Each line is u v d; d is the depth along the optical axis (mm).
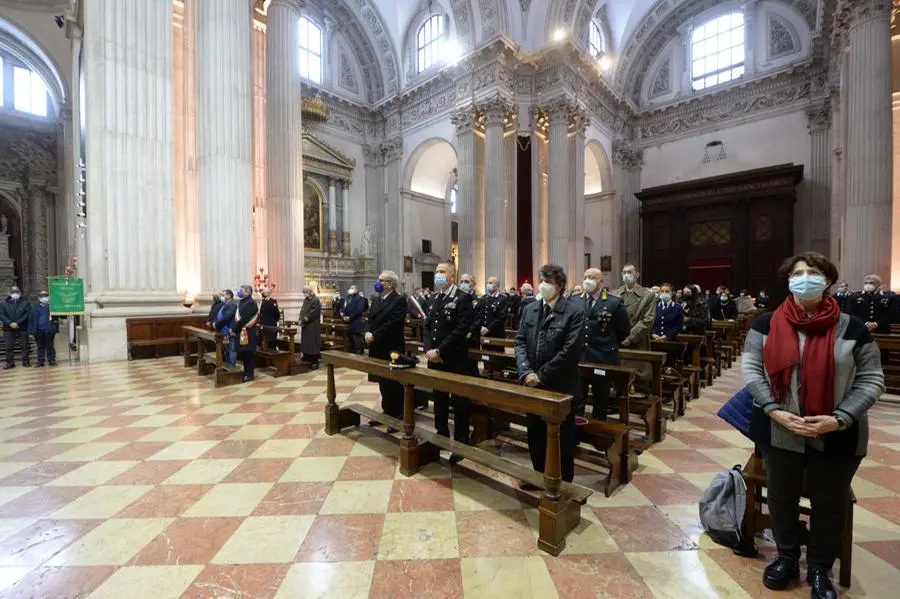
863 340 1870
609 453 3131
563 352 2709
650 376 4418
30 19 16844
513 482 3193
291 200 12578
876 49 9938
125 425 4414
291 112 12633
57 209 19062
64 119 17812
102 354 8016
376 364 3586
